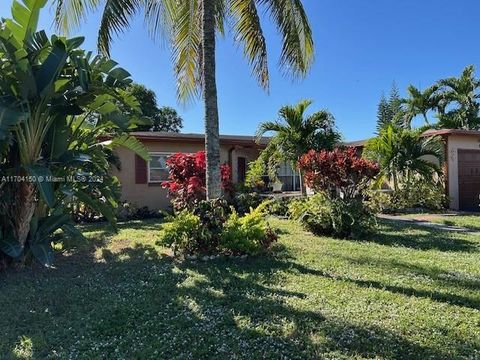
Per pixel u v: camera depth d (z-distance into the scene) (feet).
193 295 15.38
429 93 74.74
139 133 45.62
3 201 19.25
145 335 11.98
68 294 15.74
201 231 21.29
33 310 14.15
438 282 17.16
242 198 39.32
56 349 11.27
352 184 29.73
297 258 21.38
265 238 22.57
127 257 22.02
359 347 11.18
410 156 45.34
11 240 19.15
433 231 31.01
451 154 48.44
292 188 59.36
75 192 21.63
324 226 28.48
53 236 21.36
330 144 41.37
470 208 49.34
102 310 13.92
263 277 17.70
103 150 25.59
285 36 27.94
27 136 18.53
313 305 14.28
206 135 23.54
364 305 14.26
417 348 11.10
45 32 18.90
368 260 21.11
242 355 10.75
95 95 19.54
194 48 30.07
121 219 40.83
